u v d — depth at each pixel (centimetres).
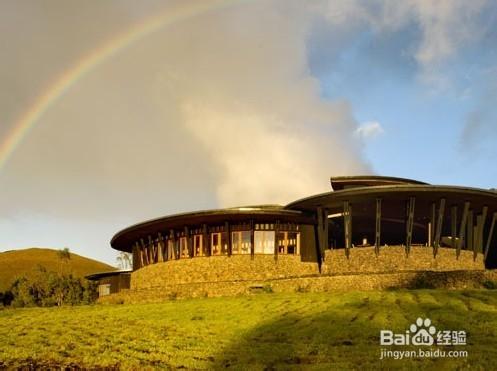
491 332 3691
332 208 7175
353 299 5169
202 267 7294
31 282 10231
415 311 4409
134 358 3688
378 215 6588
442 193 6425
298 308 4934
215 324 4588
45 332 4891
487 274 5812
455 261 6619
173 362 3484
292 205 7125
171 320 4944
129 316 5378
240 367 3247
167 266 7669
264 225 7194
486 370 2903
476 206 7000
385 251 6600
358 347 3500
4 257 18425
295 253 7175
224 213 6969
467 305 4625
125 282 9594
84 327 4975
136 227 7744
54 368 3656
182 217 7162
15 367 3747
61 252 17975
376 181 7819
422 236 8856
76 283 10375
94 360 3719
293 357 3391
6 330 5122
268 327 4259
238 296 6278
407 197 6594
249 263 7088
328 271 6875
